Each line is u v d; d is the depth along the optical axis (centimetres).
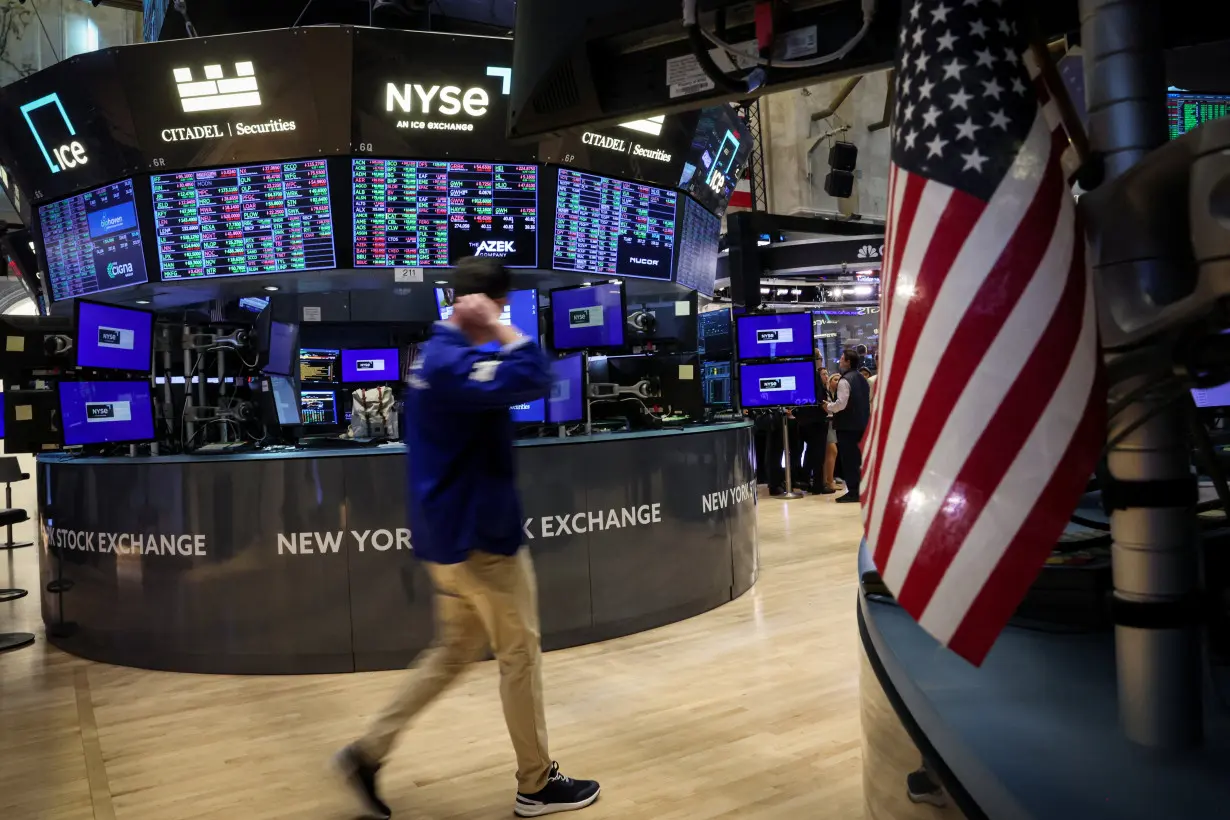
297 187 488
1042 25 129
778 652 381
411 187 496
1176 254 86
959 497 82
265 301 595
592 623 415
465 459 226
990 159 84
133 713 341
